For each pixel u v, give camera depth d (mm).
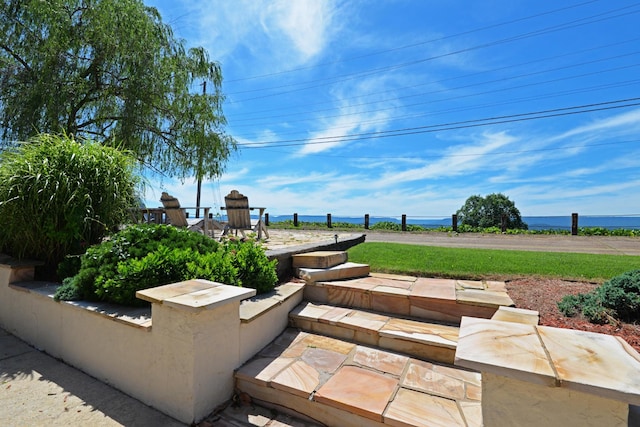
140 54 6727
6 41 6020
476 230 13203
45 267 3338
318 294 3250
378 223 15406
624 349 1392
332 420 1766
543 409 1193
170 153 7938
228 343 2041
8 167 3189
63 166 3230
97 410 1937
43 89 5879
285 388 1897
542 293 2961
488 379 1292
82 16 6336
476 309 2584
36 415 1867
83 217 3191
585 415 1131
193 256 2688
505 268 3805
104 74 6684
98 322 2283
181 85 7645
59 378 2307
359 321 2650
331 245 5133
